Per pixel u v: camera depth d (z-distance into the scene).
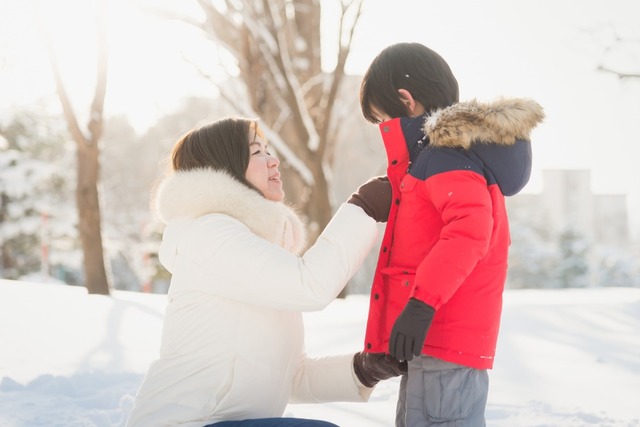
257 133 2.56
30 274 28.27
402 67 2.54
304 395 2.62
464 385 2.30
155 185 2.63
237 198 2.34
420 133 2.42
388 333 2.39
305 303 2.25
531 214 51.38
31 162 28.41
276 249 2.27
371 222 2.38
